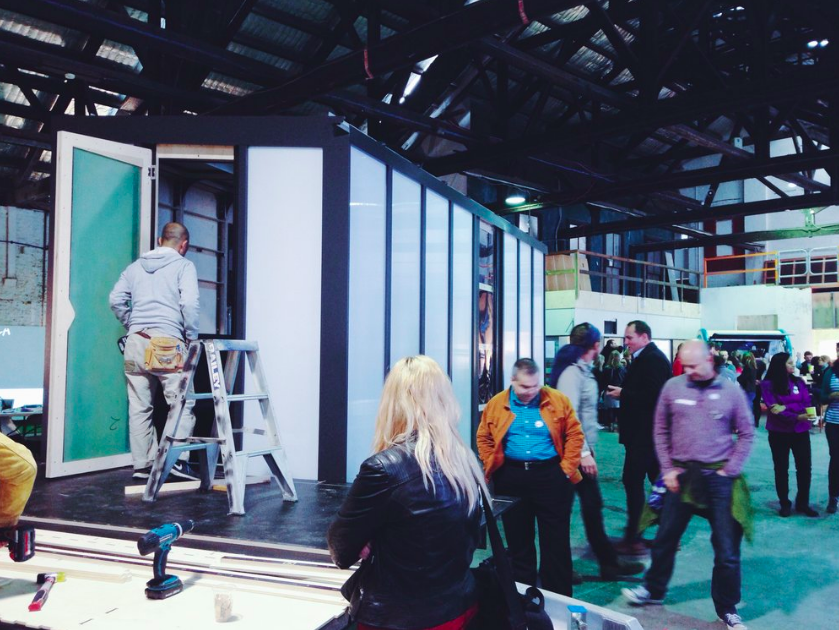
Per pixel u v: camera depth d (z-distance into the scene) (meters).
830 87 7.07
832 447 6.92
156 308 4.73
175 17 7.51
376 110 8.95
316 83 7.32
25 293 13.86
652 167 17.53
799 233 20.30
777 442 6.88
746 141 24.31
